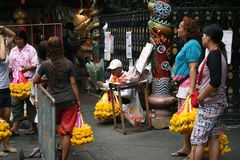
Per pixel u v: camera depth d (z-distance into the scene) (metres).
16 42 7.36
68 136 5.56
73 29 12.92
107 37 10.13
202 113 4.95
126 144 6.76
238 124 7.85
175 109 7.93
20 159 6.01
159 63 7.68
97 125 8.11
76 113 5.61
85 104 10.24
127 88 7.36
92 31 11.43
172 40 7.76
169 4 7.59
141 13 8.37
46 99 5.06
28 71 7.35
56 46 5.52
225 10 7.80
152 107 7.77
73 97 5.59
